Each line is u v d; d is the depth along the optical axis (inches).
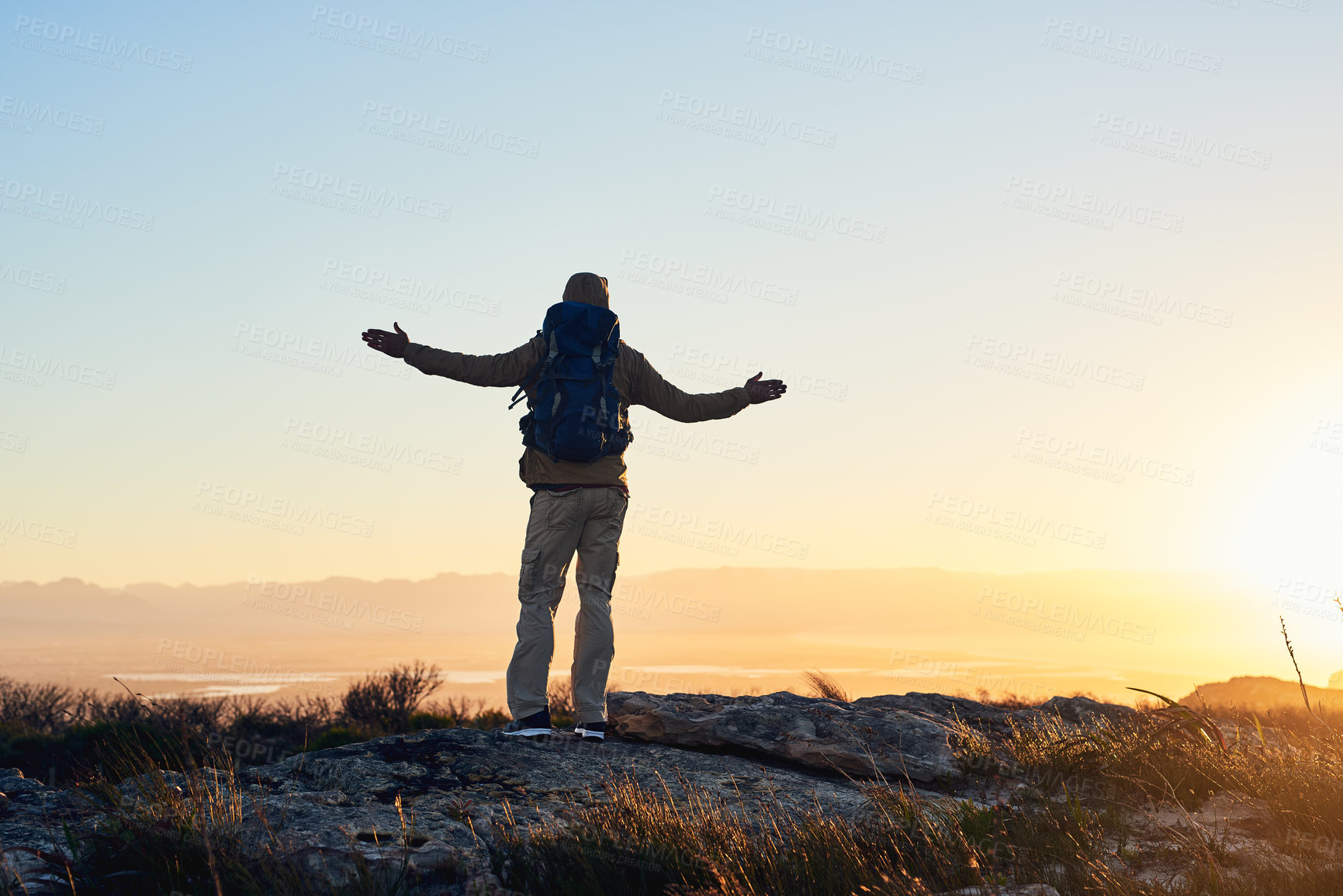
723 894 107.5
